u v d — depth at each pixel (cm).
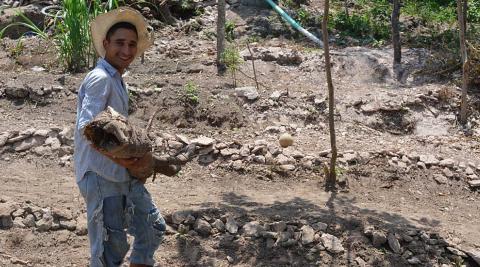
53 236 527
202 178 636
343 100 797
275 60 897
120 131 351
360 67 892
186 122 740
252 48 920
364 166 664
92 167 382
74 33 853
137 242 415
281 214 551
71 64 862
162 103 759
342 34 1045
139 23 403
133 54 398
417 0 1236
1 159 654
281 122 756
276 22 1058
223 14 859
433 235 546
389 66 892
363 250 521
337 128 755
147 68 861
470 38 979
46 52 920
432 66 888
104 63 390
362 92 823
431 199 629
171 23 1060
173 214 543
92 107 372
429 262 519
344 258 513
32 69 873
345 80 871
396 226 548
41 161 655
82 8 856
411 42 1001
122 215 393
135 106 755
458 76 870
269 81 844
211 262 507
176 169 420
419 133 773
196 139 679
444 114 799
